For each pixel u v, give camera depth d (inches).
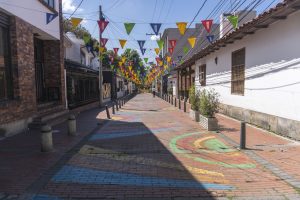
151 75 2353.6
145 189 218.7
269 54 428.5
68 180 237.8
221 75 661.9
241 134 330.6
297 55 357.4
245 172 254.2
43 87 673.0
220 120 557.9
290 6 324.5
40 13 552.7
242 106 539.5
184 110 799.7
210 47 639.8
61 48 681.0
